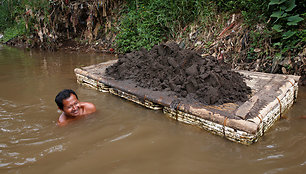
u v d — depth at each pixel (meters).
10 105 3.91
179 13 7.25
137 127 3.14
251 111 2.86
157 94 3.62
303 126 3.08
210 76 3.47
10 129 3.09
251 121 2.66
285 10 5.15
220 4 6.80
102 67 5.32
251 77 4.11
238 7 6.50
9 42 11.68
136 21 7.89
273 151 2.57
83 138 2.88
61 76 5.68
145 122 3.28
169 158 2.48
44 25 9.54
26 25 10.03
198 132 3.00
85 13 9.48
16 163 2.40
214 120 2.87
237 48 5.65
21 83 5.14
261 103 3.06
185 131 3.03
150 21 7.54
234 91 3.41
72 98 3.17
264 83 3.79
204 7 6.89
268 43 5.30
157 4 7.56
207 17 6.77
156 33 7.50
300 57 4.79
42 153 2.57
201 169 2.30
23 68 6.52
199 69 3.75
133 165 2.36
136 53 4.85
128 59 4.72
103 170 2.29
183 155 2.53
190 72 3.67
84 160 2.45
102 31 9.37
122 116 3.48
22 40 11.26
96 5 8.62
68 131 3.04
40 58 7.91
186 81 3.67
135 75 4.40
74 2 9.23
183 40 6.85
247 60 5.41
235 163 2.38
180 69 3.87
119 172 2.26
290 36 4.96
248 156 2.49
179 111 3.26
